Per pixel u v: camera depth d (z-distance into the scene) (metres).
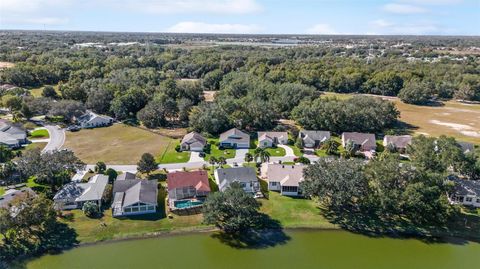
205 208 49.06
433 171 54.59
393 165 52.72
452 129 99.69
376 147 82.06
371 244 47.12
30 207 45.53
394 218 52.19
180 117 102.38
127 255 44.09
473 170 61.31
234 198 48.91
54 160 58.12
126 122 100.12
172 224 50.22
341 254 45.00
